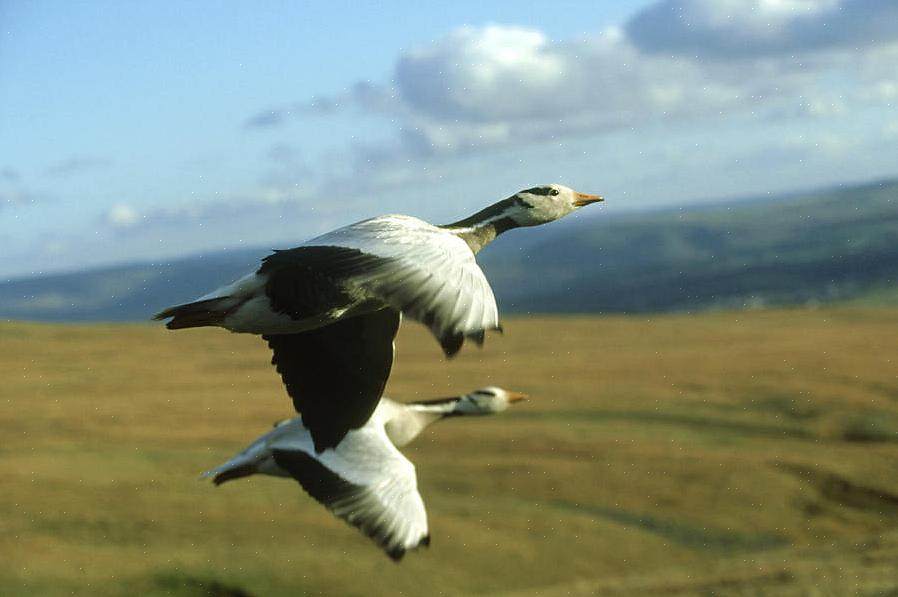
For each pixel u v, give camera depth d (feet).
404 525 23.97
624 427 113.39
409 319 17.39
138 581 69.31
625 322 227.20
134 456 97.14
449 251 18.35
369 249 18.30
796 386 133.80
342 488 24.25
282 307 21.79
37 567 69.97
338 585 71.20
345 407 24.32
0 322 200.44
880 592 60.13
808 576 65.67
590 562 78.79
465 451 103.09
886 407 123.85
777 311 248.11
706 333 200.44
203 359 165.78
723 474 97.50
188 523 78.59
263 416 118.93
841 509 93.71
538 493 91.61
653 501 91.04
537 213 26.86
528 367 151.64
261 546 75.25
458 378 140.97
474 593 73.26
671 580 69.82
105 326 205.57
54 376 145.07
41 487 85.15
